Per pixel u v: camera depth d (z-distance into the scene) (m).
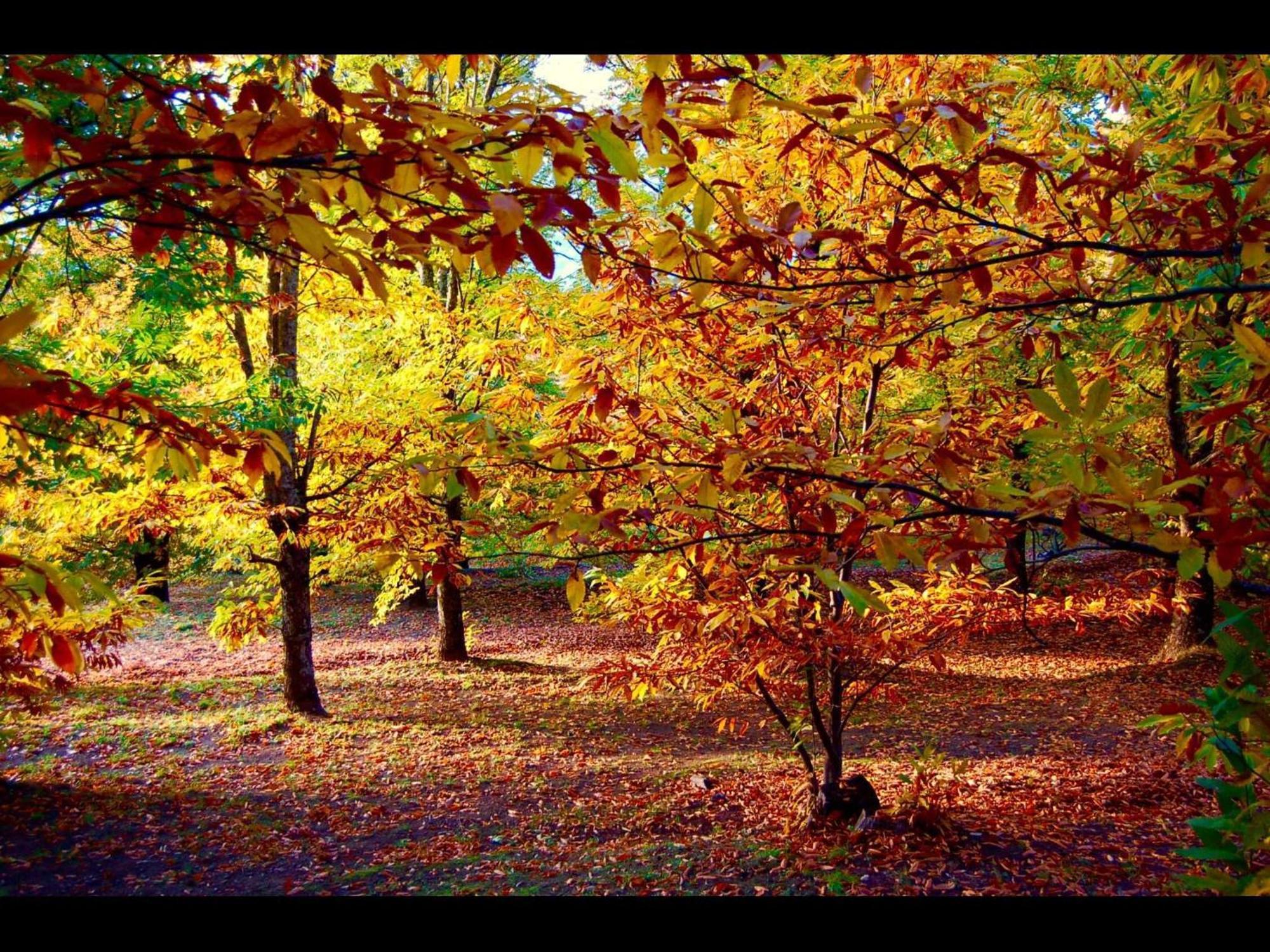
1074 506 1.54
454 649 14.30
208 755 8.73
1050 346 2.94
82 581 1.44
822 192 4.05
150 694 11.27
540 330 4.93
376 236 1.54
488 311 8.92
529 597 19.70
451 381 9.29
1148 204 2.29
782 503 3.96
